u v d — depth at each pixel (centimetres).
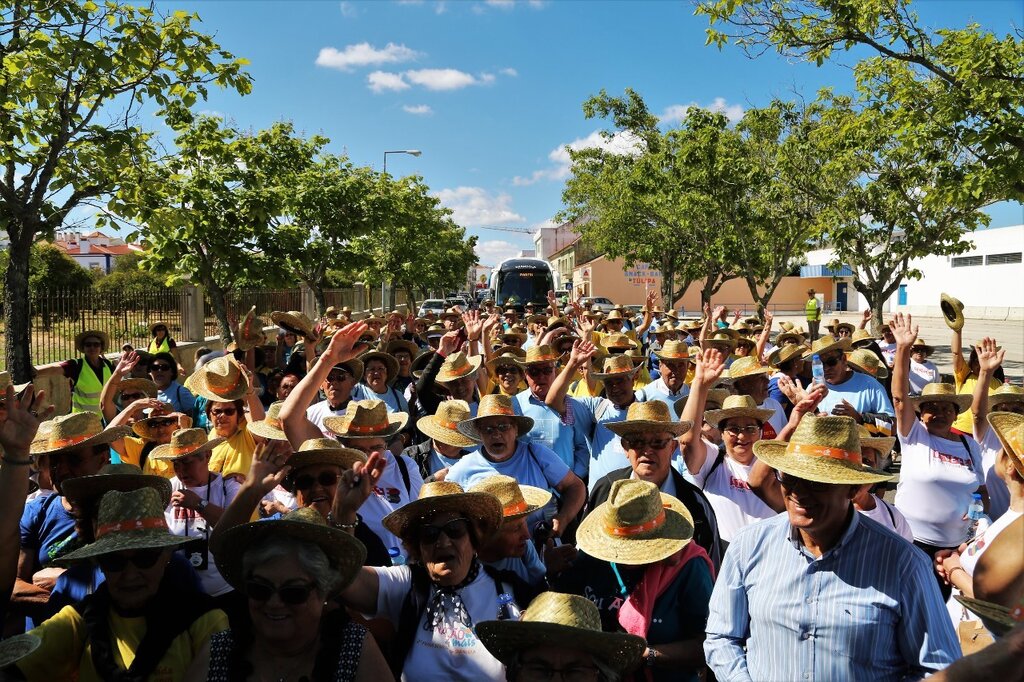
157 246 1267
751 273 2364
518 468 512
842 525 293
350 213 1873
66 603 354
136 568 297
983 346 542
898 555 285
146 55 830
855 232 1858
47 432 435
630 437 432
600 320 1398
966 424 592
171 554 326
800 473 286
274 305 2317
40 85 767
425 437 714
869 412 708
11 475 313
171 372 808
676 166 2408
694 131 2308
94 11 802
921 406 555
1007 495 516
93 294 1390
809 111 2145
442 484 359
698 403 476
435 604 337
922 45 1082
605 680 275
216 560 278
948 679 184
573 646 270
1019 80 1015
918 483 543
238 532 271
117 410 692
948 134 1103
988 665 181
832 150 1805
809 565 292
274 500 459
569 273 8638
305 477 394
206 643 279
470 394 680
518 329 1209
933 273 5788
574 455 651
